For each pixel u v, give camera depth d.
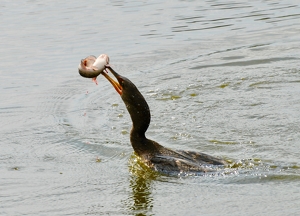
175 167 20.48
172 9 41.62
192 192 18.95
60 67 31.67
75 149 22.77
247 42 34.56
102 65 20.41
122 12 40.97
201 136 23.36
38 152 22.55
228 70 30.36
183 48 33.97
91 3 43.41
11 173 20.83
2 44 35.31
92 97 27.95
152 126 24.55
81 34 36.56
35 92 28.58
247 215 17.28
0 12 41.59
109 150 22.52
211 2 43.53
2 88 29.17
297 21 38.00
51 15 40.50
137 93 21.14
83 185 19.84
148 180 20.00
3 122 25.34
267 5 42.25
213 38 35.47
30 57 33.16
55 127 24.72
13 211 18.14
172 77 29.91
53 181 20.17
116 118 25.55
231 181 19.48
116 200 18.72
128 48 34.16
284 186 18.95
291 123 23.98
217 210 17.69
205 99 27.08
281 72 29.62
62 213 17.95
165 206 18.17
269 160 20.91
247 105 26.14
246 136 23.12
